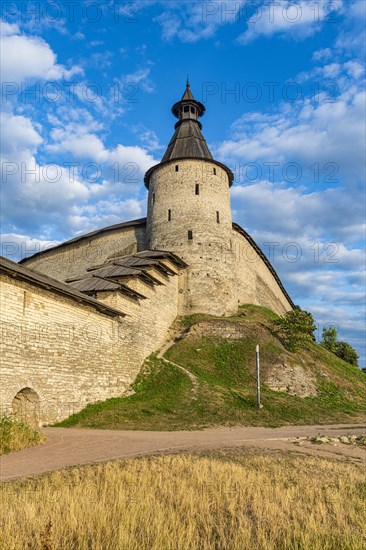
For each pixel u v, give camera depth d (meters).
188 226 35.50
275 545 5.45
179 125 41.94
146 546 5.33
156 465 9.38
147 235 38.09
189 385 23.42
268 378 26.30
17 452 11.23
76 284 25.00
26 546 5.19
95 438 13.79
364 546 5.38
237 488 7.72
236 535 5.61
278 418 20.16
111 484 7.61
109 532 5.60
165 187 37.25
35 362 16.22
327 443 13.80
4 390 14.41
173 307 32.72
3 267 14.54
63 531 5.64
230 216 38.34
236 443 13.26
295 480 8.60
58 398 17.44
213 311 33.88
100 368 20.98
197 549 5.29
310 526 5.90
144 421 17.97
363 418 22.03
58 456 10.69
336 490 7.84
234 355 28.05
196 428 17.05
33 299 16.47
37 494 6.95
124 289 24.16
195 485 7.79
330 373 29.50
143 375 24.80
